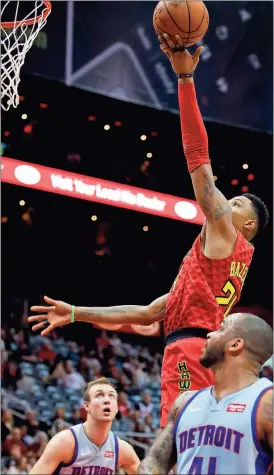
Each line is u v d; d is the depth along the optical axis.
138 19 10.98
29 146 14.88
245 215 3.46
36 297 16.22
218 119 11.36
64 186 12.17
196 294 3.14
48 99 13.67
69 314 3.66
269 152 14.75
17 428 10.30
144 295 17.12
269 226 15.29
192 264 3.21
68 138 14.97
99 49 10.69
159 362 14.77
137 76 10.91
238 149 14.73
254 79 11.58
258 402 2.52
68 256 16.64
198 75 11.30
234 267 3.20
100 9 10.73
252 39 11.56
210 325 3.12
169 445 2.66
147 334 15.02
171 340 3.20
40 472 4.34
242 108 11.52
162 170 15.72
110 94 10.70
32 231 16.27
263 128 11.59
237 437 2.49
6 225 15.98
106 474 4.53
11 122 14.45
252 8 11.59
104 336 14.45
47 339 13.49
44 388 12.00
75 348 13.66
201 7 3.16
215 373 2.66
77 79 10.52
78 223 16.53
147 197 13.00
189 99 3.15
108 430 4.52
